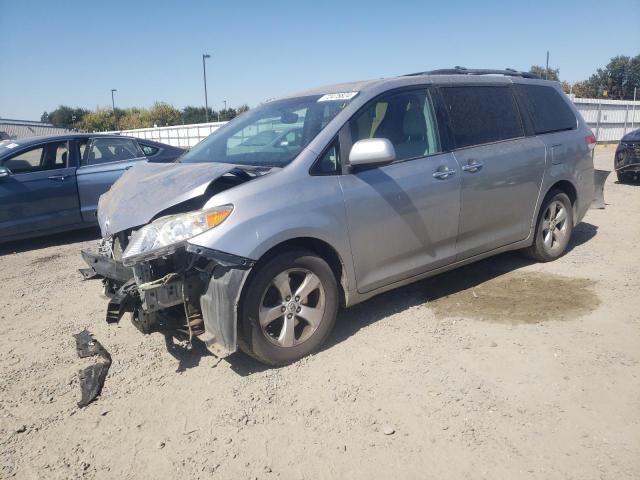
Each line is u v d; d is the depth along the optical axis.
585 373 3.33
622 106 26.34
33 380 3.67
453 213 4.41
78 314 4.89
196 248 3.19
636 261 5.54
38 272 6.46
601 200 8.28
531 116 5.26
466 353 3.66
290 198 3.52
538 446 2.68
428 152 4.31
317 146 3.75
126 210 3.62
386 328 4.11
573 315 4.20
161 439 2.93
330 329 3.80
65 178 7.86
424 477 2.52
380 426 2.92
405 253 4.16
